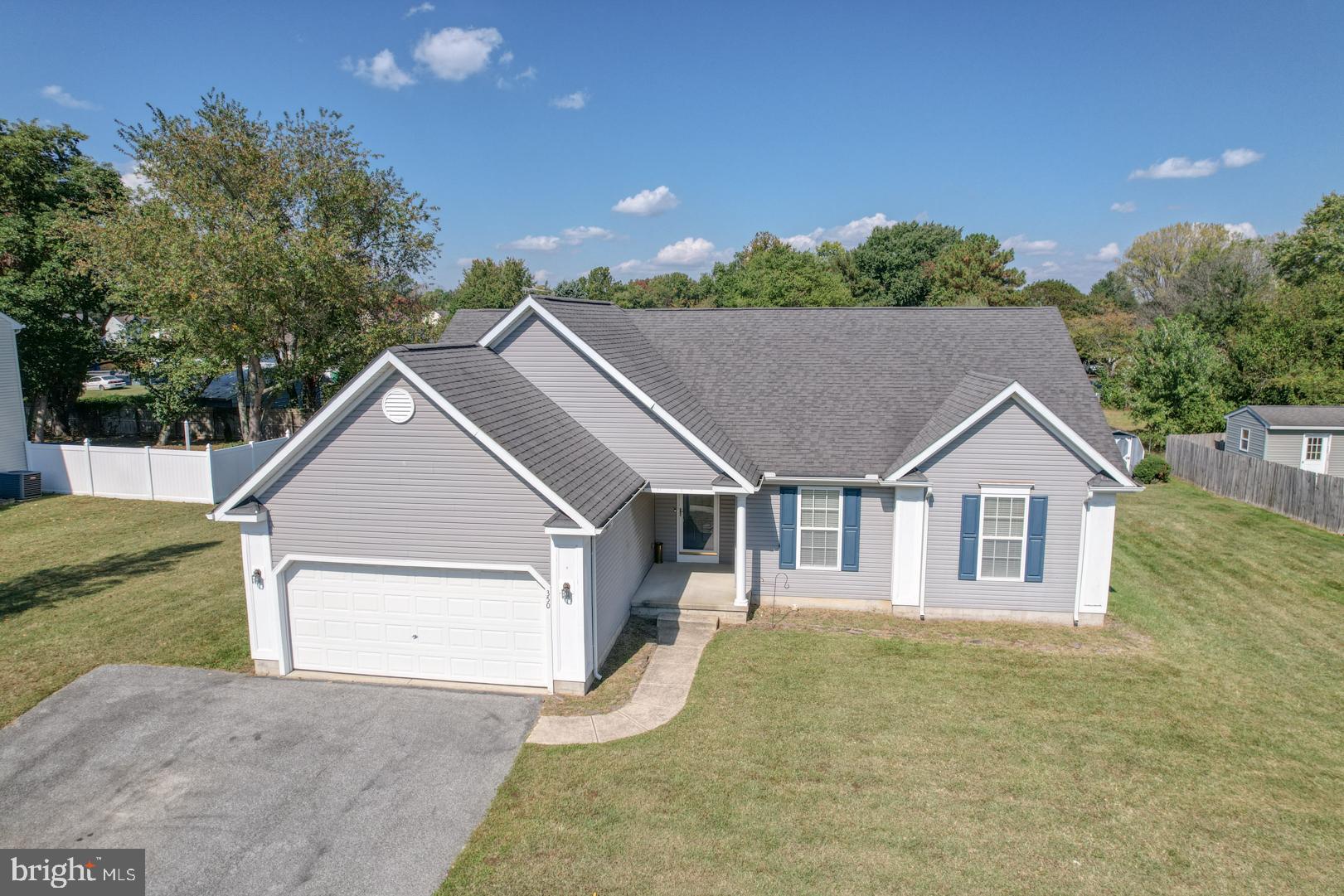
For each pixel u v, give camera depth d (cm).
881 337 2033
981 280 7375
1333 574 1936
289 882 817
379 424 1239
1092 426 1684
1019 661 1405
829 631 1559
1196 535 2306
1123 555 2092
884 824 912
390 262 3612
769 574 1723
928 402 1812
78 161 3706
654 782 997
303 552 1289
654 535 1850
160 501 2533
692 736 1119
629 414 1593
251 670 1333
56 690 1241
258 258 2659
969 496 1584
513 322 1617
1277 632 1559
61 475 2634
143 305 2738
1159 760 1070
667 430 1583
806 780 1005
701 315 2200
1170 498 2844
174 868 838
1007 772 1033
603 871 828
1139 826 920
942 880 817
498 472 1220
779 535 1705
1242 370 3869
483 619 1277
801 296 6588
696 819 920
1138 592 1800
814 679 1322
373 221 3488
